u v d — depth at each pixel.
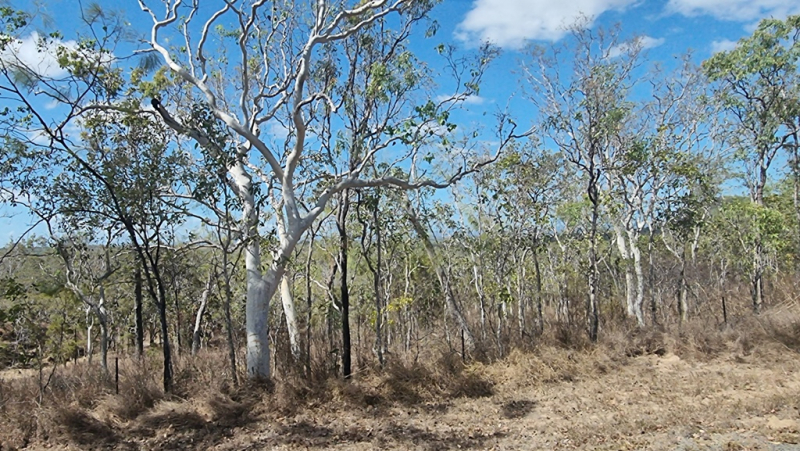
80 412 9.73
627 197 18.97
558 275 19.66
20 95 8.87
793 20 17.17
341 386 11.18
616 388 11.48
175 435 9.48
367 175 13.94
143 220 10.46
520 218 15.68
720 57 18.39
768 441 7.62
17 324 11.01
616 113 14.55
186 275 17.11
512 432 9.13
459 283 18.61
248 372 11.67
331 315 13.42
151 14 12.25
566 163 18.55
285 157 13.63
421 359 13.27
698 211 18.61
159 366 12.78
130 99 10.11
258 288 11.85
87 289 13.41
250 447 8.89
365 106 12.41
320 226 14.37
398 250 16.39
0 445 9.07
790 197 21.11
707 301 19.88
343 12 11.21
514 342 14.54
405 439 9.00
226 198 10.62
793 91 17.77
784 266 21.48
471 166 13.63
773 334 13.85
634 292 22.75
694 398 10.27
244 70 12.21
